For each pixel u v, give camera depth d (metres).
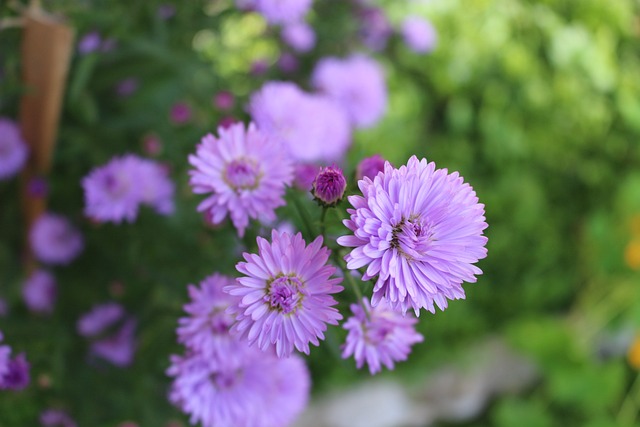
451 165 0.89
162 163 0.51
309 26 0.67
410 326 0.34
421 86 0.94
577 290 0.93
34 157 0.51
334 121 0.48
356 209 0.29
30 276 0.54
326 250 0.30
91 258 0.54
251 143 0.35
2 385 0.37
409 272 0.29
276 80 0.66
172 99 0.56
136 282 0.49
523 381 0.89
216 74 0.58
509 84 0.96
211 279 0.36
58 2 0.48
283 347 0.30
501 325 0.86
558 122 0.97
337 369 0.72
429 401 0.82
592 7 1.04
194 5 0.54
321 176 0.31
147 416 0.45
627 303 0.91
